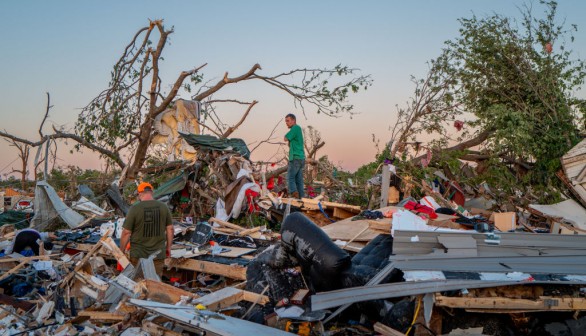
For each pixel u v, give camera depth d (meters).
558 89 16.77
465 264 5.71
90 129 16.14
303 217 6.81
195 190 14.43
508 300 5.28
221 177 13.96
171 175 15.49
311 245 6.51
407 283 5.38
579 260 5.79
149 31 16.06
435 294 5.32
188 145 15.76
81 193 14.04
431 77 18.48
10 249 8.84
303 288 6.80
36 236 8.98
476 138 18.20
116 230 10.16
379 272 5.89
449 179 15.28
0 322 6.14
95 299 6.70
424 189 12.49
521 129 15.73
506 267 5.65
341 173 17.73
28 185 20.03
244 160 14.10
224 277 8.48
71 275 6.89
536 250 5.87
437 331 5.52
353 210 12.11
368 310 6.20
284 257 6.84
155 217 7.50
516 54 17.52
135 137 16.69
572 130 16.12
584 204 13.16
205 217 13.89
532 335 5.44
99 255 8.77
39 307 6.57
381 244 6.88
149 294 6.40
